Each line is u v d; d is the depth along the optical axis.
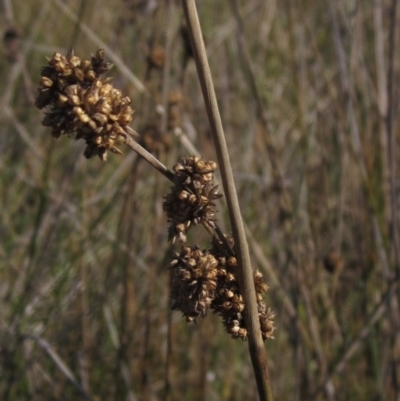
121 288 0.42
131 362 0.37
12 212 0.45
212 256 0.20
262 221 0.43
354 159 0.38
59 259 0.42
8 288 0.41
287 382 0.39
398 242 0.33
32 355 0.37
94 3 0.56
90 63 0.19
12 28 0.46
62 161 0.48
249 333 0.20
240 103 0.50
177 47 0.44
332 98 0.39
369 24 0.46
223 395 0.39
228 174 0.19
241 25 0.37
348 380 0.38
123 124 0.19
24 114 0.51
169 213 0.20
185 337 0.42
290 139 0.48
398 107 0.43
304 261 0.37
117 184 0.46
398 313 0.34
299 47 0.44
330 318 0.34
